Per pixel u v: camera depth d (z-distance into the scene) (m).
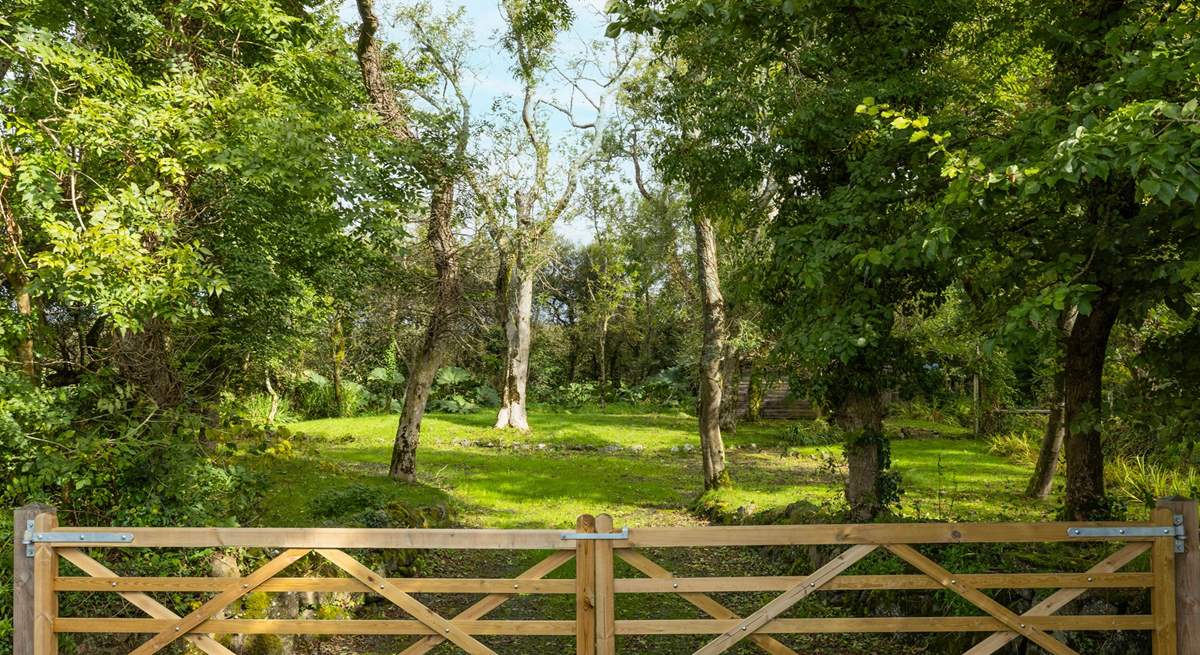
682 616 7.40
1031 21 7.43
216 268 6.73
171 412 6.62
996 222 5.86
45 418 5.89
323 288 11.65
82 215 6.89
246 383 11.54
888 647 6.36
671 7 6.10
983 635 5.66
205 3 8.02
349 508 9.05
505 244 15.63
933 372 8.87
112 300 5.90
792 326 7.98
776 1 5.93
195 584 4.26
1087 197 5.79
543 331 35.19
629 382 37.75
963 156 5.11
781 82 8.84
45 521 4.25
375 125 9.73
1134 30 4.96
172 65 7.71
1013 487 13.51
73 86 6.78
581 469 17.98
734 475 16.42
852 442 8.95
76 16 7.70
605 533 4.18
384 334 16.11
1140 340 9.31
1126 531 4.18
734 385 24.94
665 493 15.12
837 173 8.59
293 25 10.20
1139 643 5.05
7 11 7.09
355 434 22.39
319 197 8.40
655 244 25.14
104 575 4.26
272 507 9.00
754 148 8.73
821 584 4.20
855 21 7.64
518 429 24.62
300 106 8.42
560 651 6.50
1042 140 5.05
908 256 5.66
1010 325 4.73
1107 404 6.78
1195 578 4.16
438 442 22.38
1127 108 4.12
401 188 10.31
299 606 6.62
